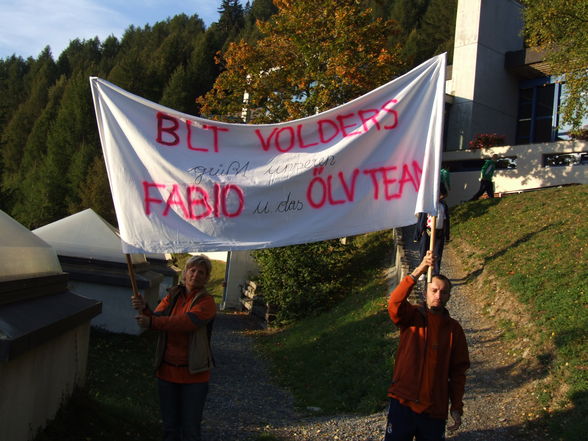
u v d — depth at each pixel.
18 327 4.77
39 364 5.25
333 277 19.27
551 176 23.45
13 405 4.74
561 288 10.63
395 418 4.37
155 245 4.62
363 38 22.58
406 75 4.91
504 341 9.91
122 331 13.16
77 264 13.41
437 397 4.30
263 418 8.25
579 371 7.37
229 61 24.06
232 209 4.77
